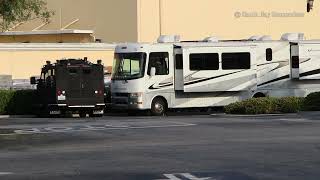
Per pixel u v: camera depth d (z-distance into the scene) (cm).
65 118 4866
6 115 5403
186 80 5056
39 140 3066
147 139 3033
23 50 6838
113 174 1986
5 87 6131
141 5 8075
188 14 8344
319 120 4103
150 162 2238
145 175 1962
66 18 8512
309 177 1894
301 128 3512
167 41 5178
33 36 8100
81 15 8438
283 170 2025
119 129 3609
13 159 2369
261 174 1956
